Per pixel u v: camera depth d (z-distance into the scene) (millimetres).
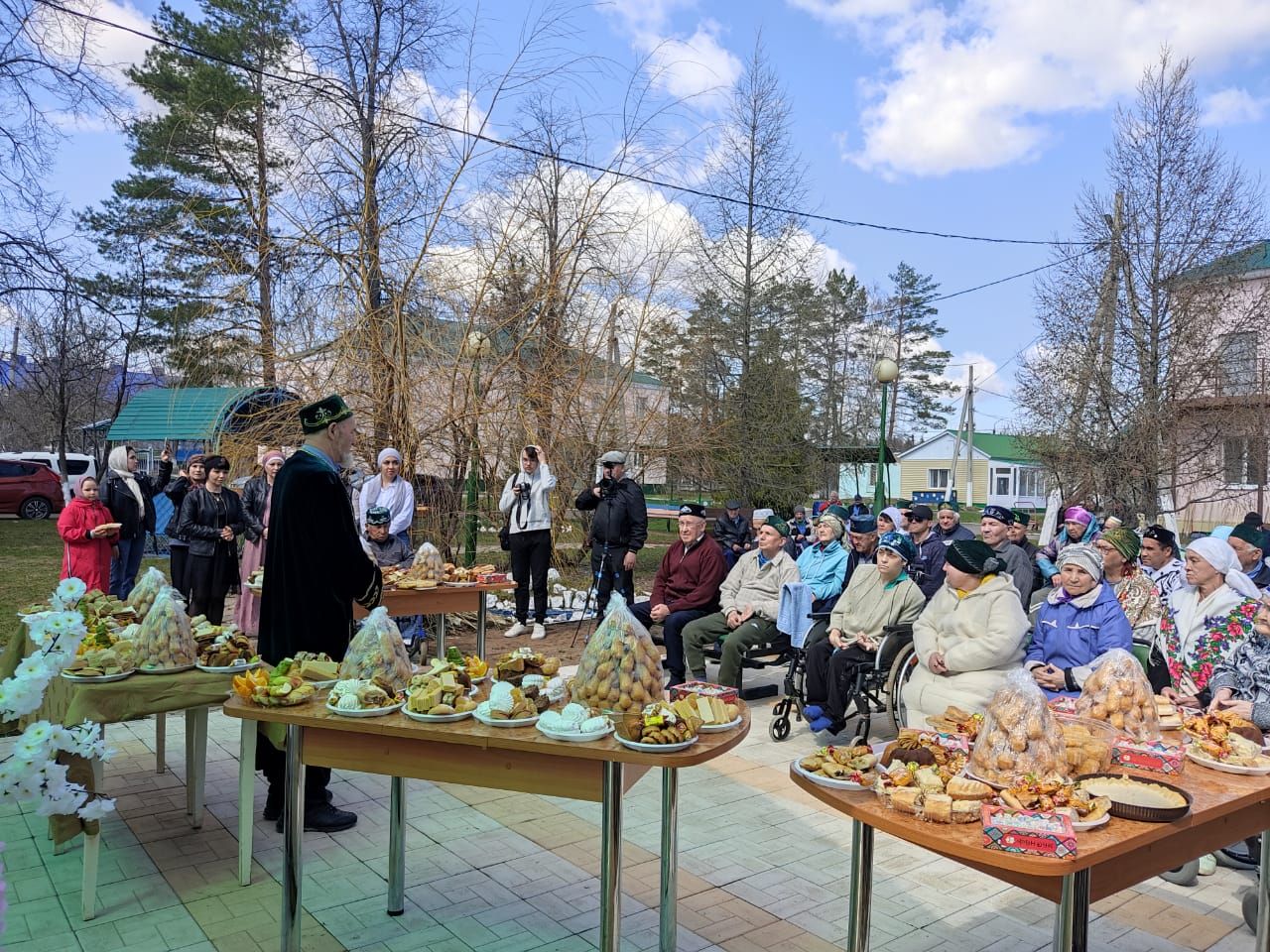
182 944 3422
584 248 11672
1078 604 5059
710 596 7547
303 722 3197
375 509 8148
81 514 8562
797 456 22000
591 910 3773
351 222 10328
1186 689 4629
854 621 6344
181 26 19078
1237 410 16906
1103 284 17078
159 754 5391
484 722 3105
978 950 3502
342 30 11805
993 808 2453
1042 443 17953
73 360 22109
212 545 8398
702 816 4961
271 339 10180
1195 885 4156
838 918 3760
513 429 10844
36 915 3635
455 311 10695
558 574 12625
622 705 3252
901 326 55219
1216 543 4746
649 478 16141
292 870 3266
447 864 4227
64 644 2578
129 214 19078
